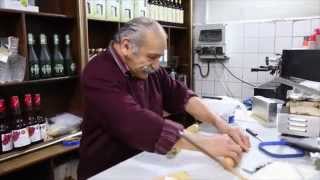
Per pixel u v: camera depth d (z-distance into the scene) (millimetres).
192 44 3174
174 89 1317
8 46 1700
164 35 958
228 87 3061
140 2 2475
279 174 880
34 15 1820
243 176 874
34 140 1787
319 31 1922
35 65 1819
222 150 935
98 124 1082
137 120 895
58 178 1904
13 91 1927
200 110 1261
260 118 1503
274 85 1832
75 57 2047
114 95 950
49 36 2059
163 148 898
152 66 1010
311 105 1173
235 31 2932
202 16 3322
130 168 950
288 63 1989
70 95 2191
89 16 2082
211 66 3133
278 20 2705
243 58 2928
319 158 938
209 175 889
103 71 998
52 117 2148
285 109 1201
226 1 3225
